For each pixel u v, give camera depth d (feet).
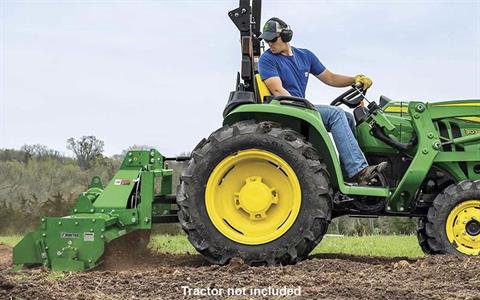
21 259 19.08
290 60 21.36
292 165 18.60
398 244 31.53
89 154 89.51
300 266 17.89
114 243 20.44
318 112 19.77
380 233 54.39
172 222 21.03
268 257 18.44
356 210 20.58
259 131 18.85
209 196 18.88
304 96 21.90
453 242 19.80
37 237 19.07
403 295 13.61
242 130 18.94
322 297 13.50
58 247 18.99
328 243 32.17
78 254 18.93
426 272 16.66
